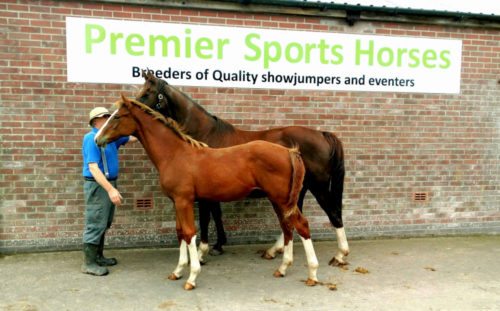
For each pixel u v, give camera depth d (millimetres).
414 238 6492
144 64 5559
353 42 6133
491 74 6652
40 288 4367
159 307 3973
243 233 5984
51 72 5336
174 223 5777
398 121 6367
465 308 4059
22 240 5398
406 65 6332
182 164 4406
